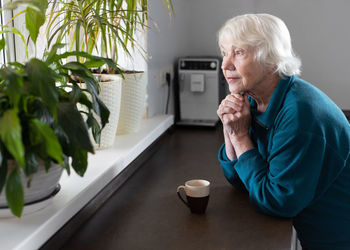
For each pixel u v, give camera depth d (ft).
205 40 10.15
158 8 7.98
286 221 4.15
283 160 4.07
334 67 10.38
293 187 4.00
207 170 5.79
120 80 5.49
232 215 4.30
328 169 4.22
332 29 10.19
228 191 4.98
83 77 3.59
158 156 6.57
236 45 4.24
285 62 4.25
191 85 8.93
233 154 4.94
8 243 3.15
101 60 3.61
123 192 5.00
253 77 4.30
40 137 2.94
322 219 4.50
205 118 9.08
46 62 3.42
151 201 4.70
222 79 9.53
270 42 4.17
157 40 8.04
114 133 5.62
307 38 10.32
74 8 5.31
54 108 2.96
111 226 4.09
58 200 3.90
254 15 4.34
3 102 3.09
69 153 3.26
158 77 8.28
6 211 3.49
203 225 4.08
